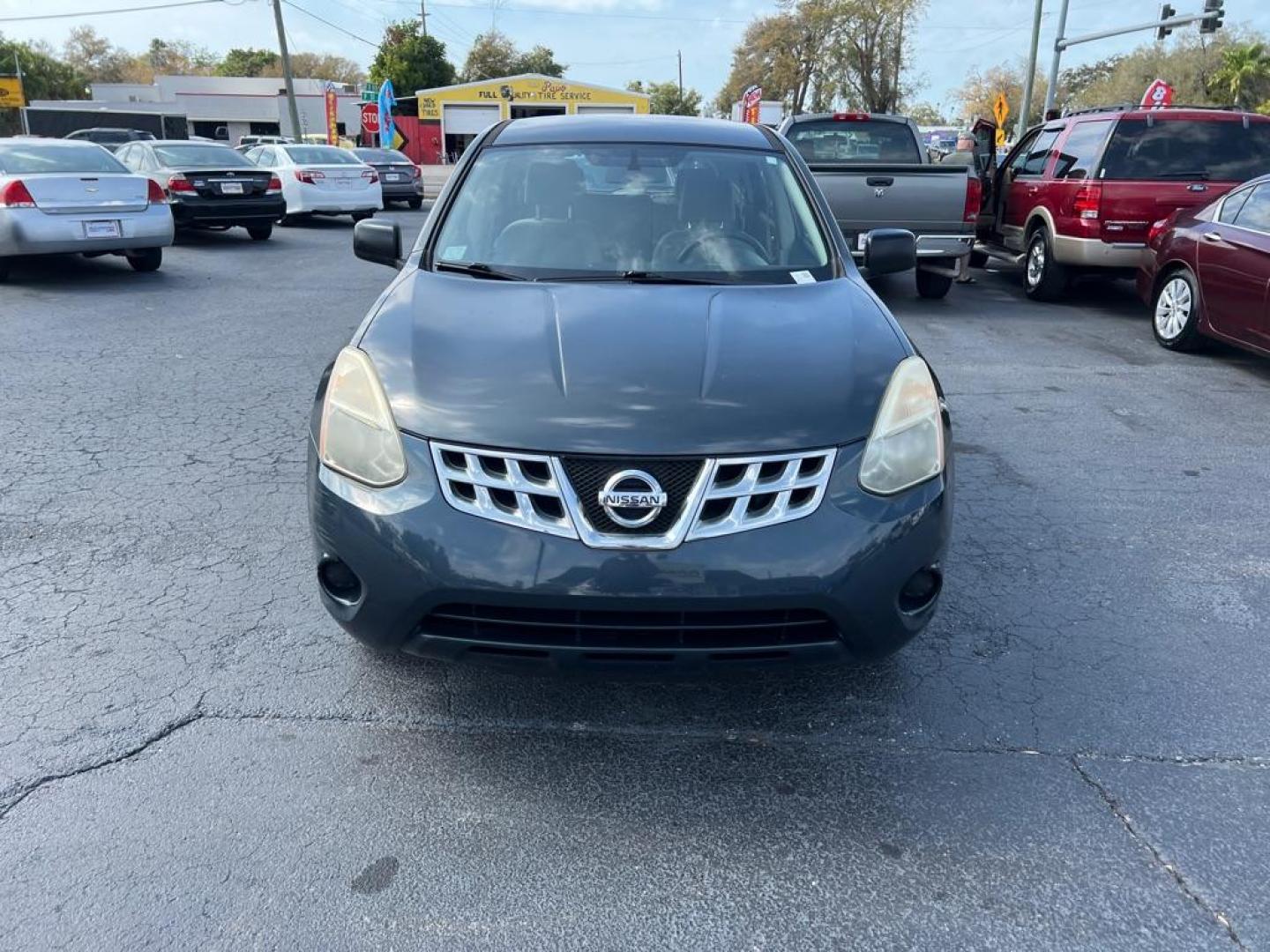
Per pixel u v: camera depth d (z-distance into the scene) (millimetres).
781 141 4566
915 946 2229
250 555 4086
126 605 3662
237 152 15617
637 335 2986
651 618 2512
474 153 4297
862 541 2568
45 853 2432
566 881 2398
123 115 44938
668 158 4230
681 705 3139
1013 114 69250
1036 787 2770
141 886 2342
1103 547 4383
